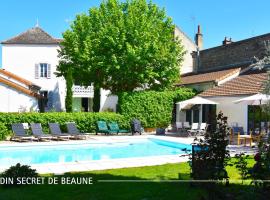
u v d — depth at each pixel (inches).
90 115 1127.6
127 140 1013.2
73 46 1318.9
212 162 356.8
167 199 348.5
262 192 268.2
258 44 1375.5
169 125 1331.2
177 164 562.3
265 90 724.7
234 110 1113.4
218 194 308.5
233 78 1299.2
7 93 1282.0
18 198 346.3
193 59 1822.1
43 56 1700.3
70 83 1320.1
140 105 1256.2
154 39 1307.8
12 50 1691.7
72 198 351.3
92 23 1347.2
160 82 1416.1
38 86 1566.2
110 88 1428.4
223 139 364.2
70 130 1017.5
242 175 350.6
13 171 409.1
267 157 289.6
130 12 1331.2
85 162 581.0
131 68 1289.4
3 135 948.0
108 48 1286.9
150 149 925.2
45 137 954.7
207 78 1391.5
